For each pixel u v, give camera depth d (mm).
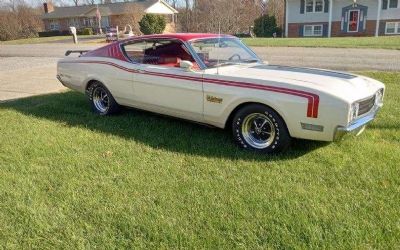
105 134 5113
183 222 2988
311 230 2824
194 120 4969
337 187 3498
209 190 3482
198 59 4844
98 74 5996
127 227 2943
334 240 2725
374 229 2834
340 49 16719
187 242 2744
